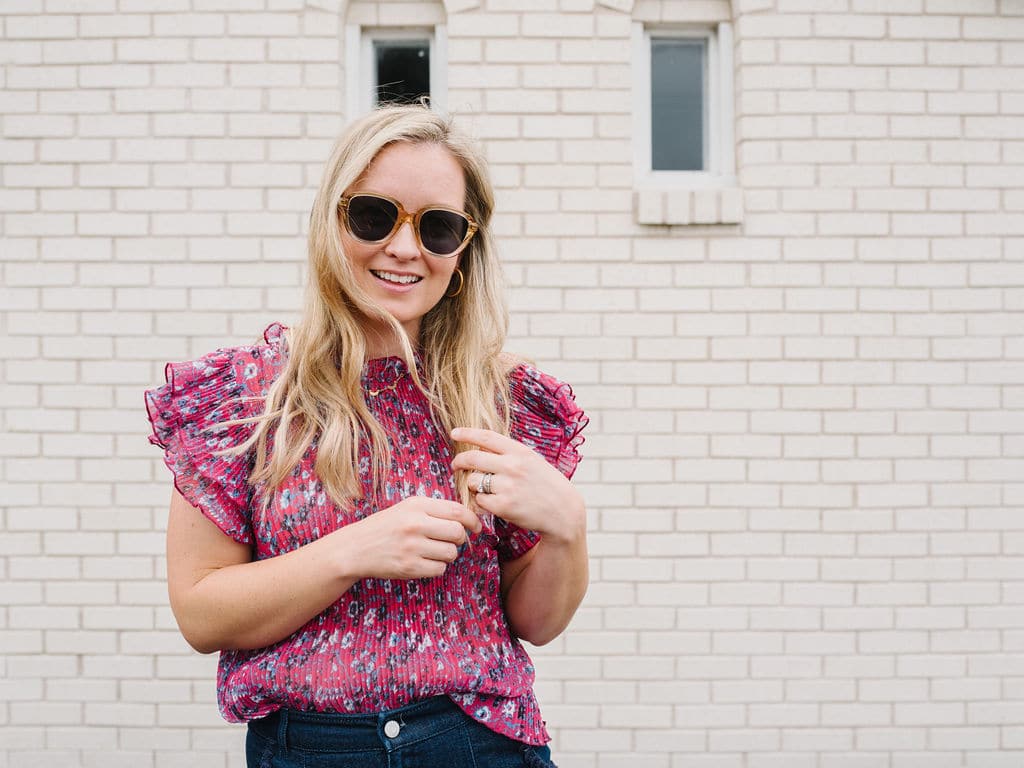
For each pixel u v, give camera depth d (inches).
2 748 120.3
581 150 121.3
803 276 121.9
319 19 120.6
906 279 122.1
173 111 120.4
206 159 120.7
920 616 122.5
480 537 51.3
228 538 48.4
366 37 127.7
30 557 120.6
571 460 56.6
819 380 122.0
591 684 122.3
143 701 121.3
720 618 122.3
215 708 121.7
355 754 46.6
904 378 122.3
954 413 122.5
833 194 121.8
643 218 119.9
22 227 120.2
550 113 121.3
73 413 120.7
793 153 121.7
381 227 48.7
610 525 122.1
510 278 121.5
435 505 45.2
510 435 55.4
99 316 120.7
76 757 120.8
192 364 49.4
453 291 55.6
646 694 122.2
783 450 122.3
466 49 120.9
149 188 120.6
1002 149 122.0
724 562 122.2
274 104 120.7
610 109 121.3
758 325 121.9
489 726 49.2
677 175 128.0
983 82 121.7
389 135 48.6
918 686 122.6
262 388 49.8
